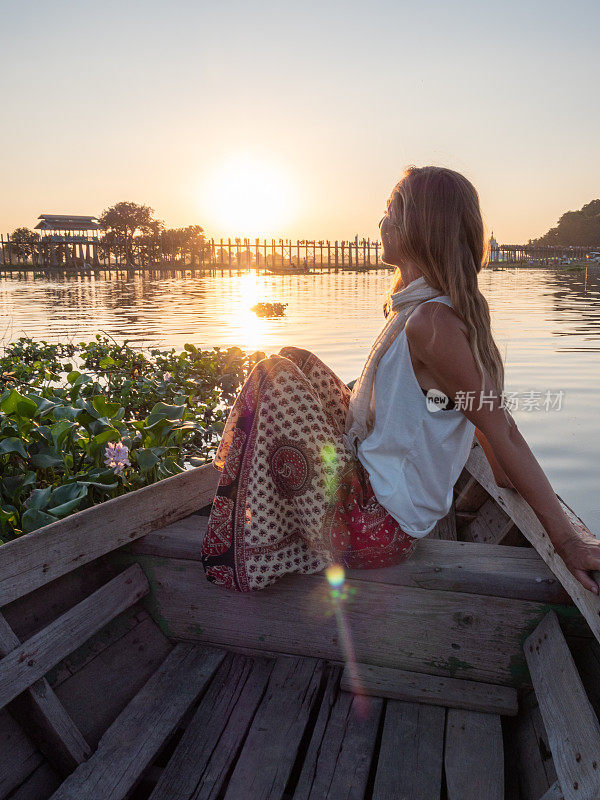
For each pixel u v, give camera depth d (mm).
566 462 4855
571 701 1511
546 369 8438
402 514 1859
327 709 1924
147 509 2207
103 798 1609
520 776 1735
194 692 1982
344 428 2102
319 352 10156
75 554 1938
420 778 1670
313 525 1896
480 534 2836
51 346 9250
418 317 1635
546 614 1853
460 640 1936
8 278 51250
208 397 6062
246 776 1688
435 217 1594
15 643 1704
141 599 2227
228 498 1960
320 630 2059
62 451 3117
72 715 1833
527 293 26391
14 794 1631
